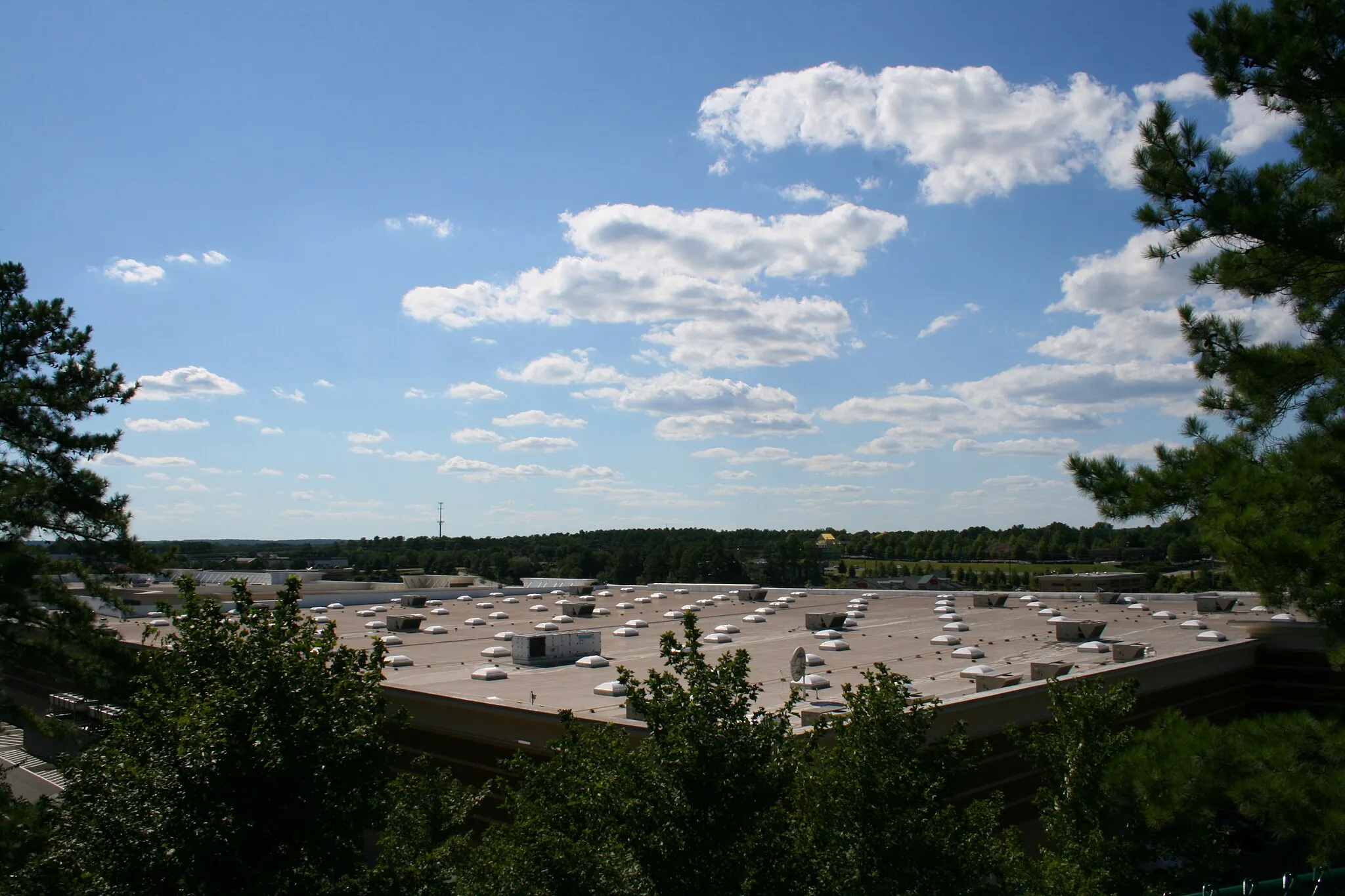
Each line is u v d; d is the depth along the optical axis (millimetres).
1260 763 13539
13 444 25781
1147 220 16266
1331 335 15297
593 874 13414
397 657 35125
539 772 16531
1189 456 15359
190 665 12625
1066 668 29812
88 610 24812
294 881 11945
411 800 20125
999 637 43688
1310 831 12945
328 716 12508
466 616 56156
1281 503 14023
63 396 26703
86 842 11680
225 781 11570
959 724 18094
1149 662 34938
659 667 34125
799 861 13555
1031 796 28500
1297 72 15086
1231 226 15039
